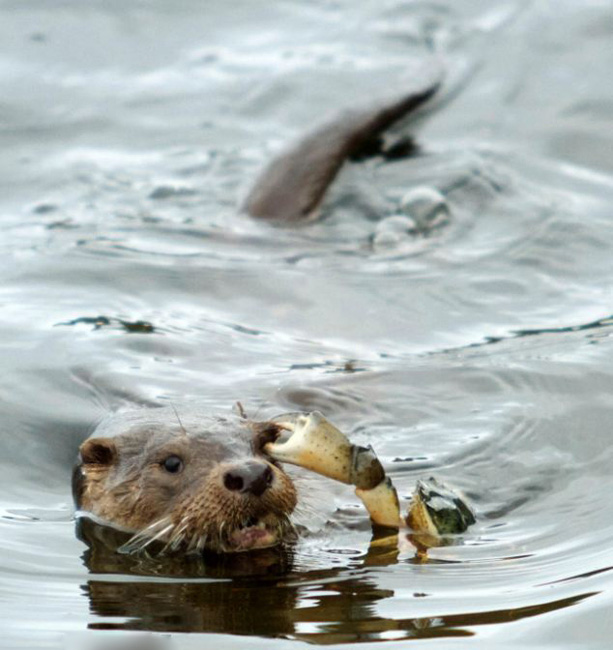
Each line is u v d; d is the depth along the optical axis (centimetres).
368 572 1630
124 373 2266
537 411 2133
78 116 3828
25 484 1986
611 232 2997
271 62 4216
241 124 3803
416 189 3241
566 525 1775
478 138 3606
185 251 2936
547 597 1517
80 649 1404
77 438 2091
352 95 3966
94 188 3356
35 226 3092
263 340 2459
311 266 2864
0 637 1441
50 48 4316
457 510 1783
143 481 1828
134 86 4050
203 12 4612
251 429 1866
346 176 3338
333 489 1938
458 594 1542
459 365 2325
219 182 3397
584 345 2400
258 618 1483
